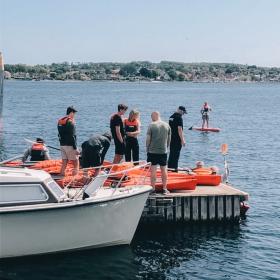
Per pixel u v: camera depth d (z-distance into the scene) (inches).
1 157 1104.8
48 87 7613.2
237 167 1049.5
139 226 593.3
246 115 2546.8
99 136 569.9
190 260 506.9
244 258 518.0
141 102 3636.8
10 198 461.4
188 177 628.7
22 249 473.1
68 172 589.6
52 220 473.7
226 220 611.2
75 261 486.3
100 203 491.2
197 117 2368.4
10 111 2472.9
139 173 622.5
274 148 1344.7
